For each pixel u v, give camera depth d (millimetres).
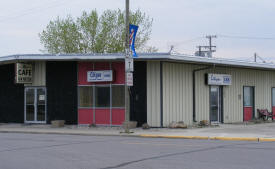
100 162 11492
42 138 19016
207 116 26109
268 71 31797
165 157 12328
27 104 27203
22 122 27328
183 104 24531
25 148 14852
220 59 25047
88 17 51031
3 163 11477
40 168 10664
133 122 23297
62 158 12297
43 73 26500
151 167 10602
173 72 24031
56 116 26109
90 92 25172
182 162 11344
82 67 25406
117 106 24312
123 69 24234
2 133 22391
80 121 25438
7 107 27953
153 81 23516
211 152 13422
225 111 27406
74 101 25609
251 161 11445
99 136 20281
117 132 21453
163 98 23406
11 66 27891
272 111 31719
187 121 24750
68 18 51656
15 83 26578
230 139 18406
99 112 24875
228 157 12234
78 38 51250
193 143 16531
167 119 23578
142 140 18000
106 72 24328
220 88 27234
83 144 16156
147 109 23594
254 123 27594
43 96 26641
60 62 26047
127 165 10945
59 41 51281
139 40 48812
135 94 23812
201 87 25766
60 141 17469
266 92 31469
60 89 26016
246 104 29453
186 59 22953
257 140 17969
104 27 50688
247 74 29531
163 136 19469
